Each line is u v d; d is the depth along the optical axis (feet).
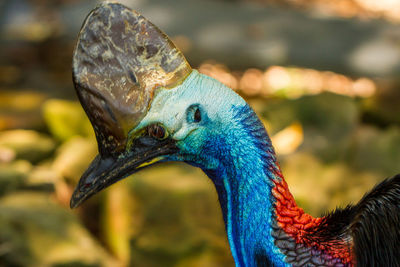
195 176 21.09
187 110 6.28
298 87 31.83
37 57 36.01
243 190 6.44
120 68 6.16
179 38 37.68
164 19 40.06
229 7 42.01
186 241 19.11
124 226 20.25
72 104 29.22
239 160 6.41
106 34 6.21
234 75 33.50
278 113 25.79
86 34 6.19
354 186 21.74
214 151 6.43
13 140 27.02
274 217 6.39
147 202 20.24
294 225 6.44
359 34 37.96
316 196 20.22
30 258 18.63
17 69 34.65
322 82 32.53
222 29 38.68
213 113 6.33
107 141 6.32
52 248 19.22
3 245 18.72
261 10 41.78
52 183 23.66
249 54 35.65
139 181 20.85
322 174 21.88
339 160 23.36
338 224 6.61
